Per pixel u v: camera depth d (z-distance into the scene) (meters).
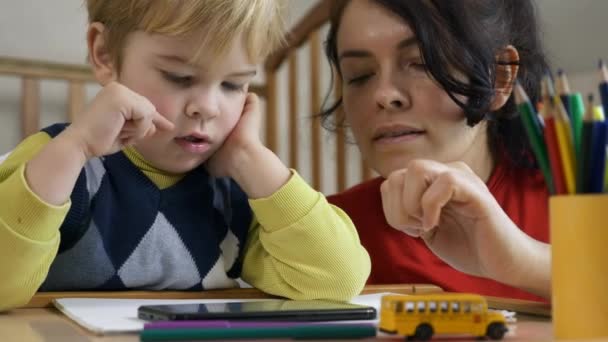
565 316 0.48
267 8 0.95
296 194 0.93
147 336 0.48
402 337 0.51
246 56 0.93
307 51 2.86
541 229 1.34
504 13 1.26
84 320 0.59
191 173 1.01
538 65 1.33
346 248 0.93
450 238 0.73
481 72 1.16
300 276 0.91
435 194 0.65
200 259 0.97
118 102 0.80
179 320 0.53
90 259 0.91
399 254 1.32
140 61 0.91
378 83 1.20
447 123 1.19
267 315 0.54
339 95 1.52
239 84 0.95
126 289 0.94
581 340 0.43
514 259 0.69
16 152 0.89
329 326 0.50
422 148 1.20
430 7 1.16
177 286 0.96
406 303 0.50
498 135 1.38
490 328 0.50
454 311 0.50
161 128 0.87
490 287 1.26
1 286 0.75
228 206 1.04
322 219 0.93
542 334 0.54
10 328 0.60
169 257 0.95
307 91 2.85
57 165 0.77
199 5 0.87
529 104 0.52
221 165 0.98
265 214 0.93
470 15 1.17
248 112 1.00
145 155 0.96
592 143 0.48
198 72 0.90
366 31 1.19
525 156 1.40
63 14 2.58
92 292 0.85
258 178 0.94
